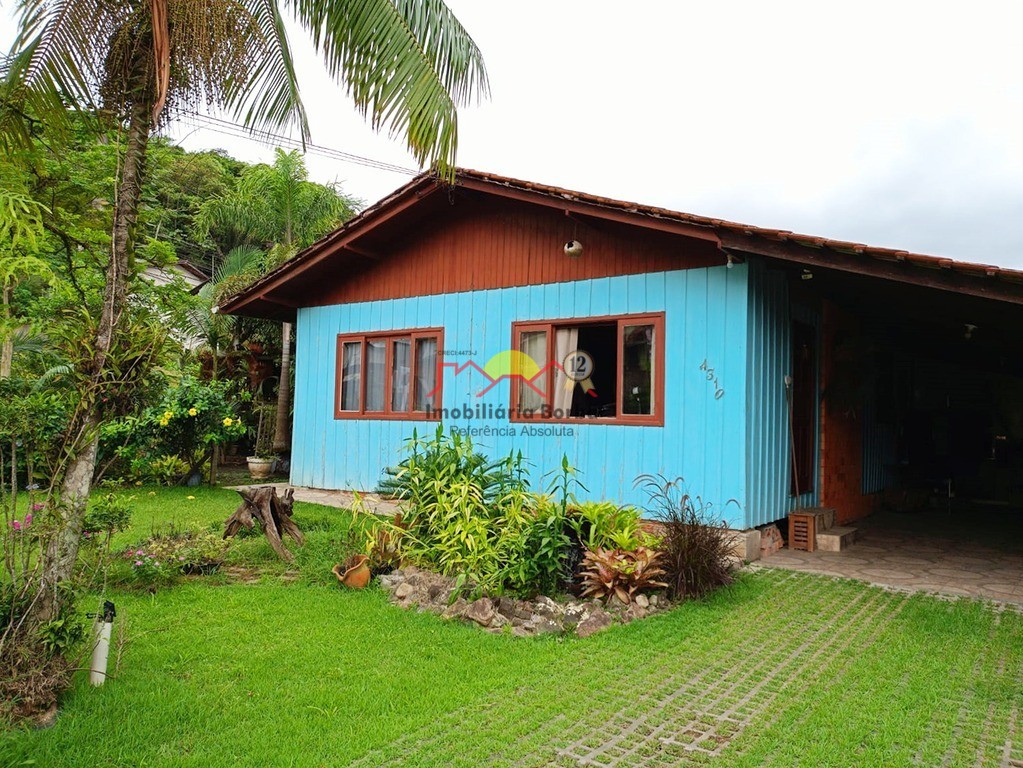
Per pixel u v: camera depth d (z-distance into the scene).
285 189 14.74
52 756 2.56
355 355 10.02
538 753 2.76
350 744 2.76
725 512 6.51
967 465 12.26
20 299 6.78
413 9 5.05
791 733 2.98
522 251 8.29
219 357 14.45
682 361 6.91
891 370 11.30
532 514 5.21
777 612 4.84
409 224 9.22
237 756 2.64
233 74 4.01
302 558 5.84
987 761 2.80
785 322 7.45
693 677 3.62
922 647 4.13
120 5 3.67
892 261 5.23
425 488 5.56
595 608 4.65
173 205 19.20
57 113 3.91
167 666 3.52
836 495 8.89
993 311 6.50
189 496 9.29
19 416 3.04
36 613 3.01
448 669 3.60
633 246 7.35
